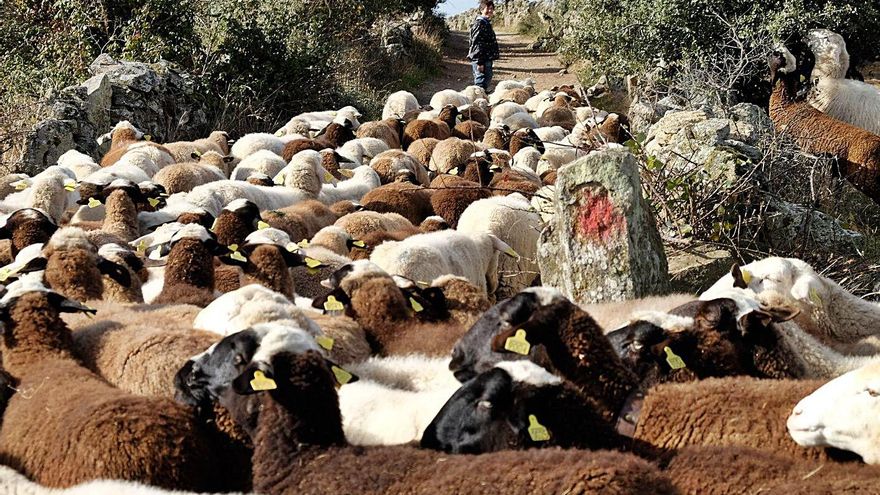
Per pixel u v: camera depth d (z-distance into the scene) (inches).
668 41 1082.1
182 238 421.1
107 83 869.8
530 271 567.5
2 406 291.7
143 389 305.3
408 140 938.1
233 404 265.3
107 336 328.8
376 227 563.8
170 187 649.0
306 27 1274.6
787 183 607.2
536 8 2298.2
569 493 217.8
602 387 287.7
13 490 250.2
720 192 516.1
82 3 1034.1
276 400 257.4
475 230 577.0
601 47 1228.5
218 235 491.2
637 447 268.2
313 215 591.2
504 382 258.5
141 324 338.0
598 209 424.2
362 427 298.5
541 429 247.8
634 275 420.8
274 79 1123.3
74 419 262.8
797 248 523.5
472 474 229.6
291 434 253.9
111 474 252.2
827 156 707.4
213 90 1047.0
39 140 776.3
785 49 779.4
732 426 267.4
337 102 1236.5
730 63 934.4
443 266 494.3
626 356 306.3
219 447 271.6
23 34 1018.7
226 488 268.4
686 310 325.4
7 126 792.3
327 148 805.2
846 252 540.4
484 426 256.1
